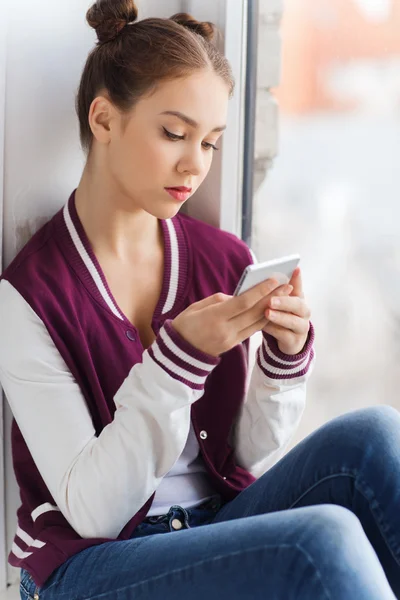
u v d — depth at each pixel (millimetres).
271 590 1050
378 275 2160
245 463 1481
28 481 1385
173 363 1186
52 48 1460
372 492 1203
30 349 1270
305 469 1266
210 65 1267
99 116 1314
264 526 1083
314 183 1968
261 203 1820
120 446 1190
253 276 1164
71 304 1310
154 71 1242
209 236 1505
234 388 1442
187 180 1292
